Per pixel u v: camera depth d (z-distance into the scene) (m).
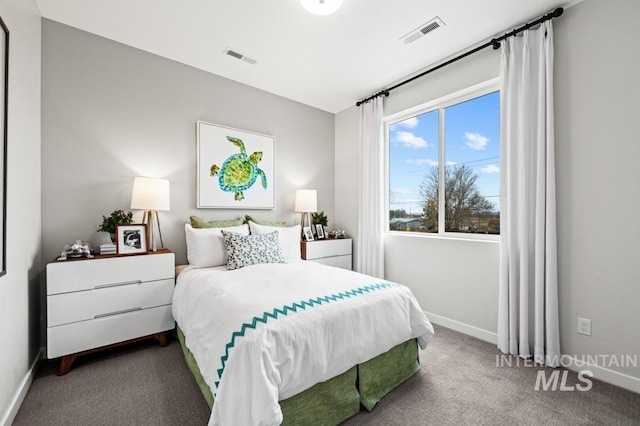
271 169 3.53
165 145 2.79
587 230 1.96
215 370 1.30
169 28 2.35
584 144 1.97
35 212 2.04
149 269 2.31
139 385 1.82
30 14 1.94
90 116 2.42
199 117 3.00
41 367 2.05
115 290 2.16
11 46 1.59
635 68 1.77
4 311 1.47
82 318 2.03
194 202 2.96
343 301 1.63
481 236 2.69
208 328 1.53
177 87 2.86
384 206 3.56
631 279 1.80
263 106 3.48
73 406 1.62
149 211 2.58
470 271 2.66
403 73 3.08
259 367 1.18
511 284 2.26
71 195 2.34
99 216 2.46
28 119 1.90
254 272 2.15
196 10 2.13
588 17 1.95
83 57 2.39
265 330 1.29
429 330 1.93
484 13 2.14
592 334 1.94
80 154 2.38
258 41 2.51
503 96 2.34
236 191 3.23
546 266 2.07
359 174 3.74
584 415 1.55
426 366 2.08
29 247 1.91
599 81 1.90
